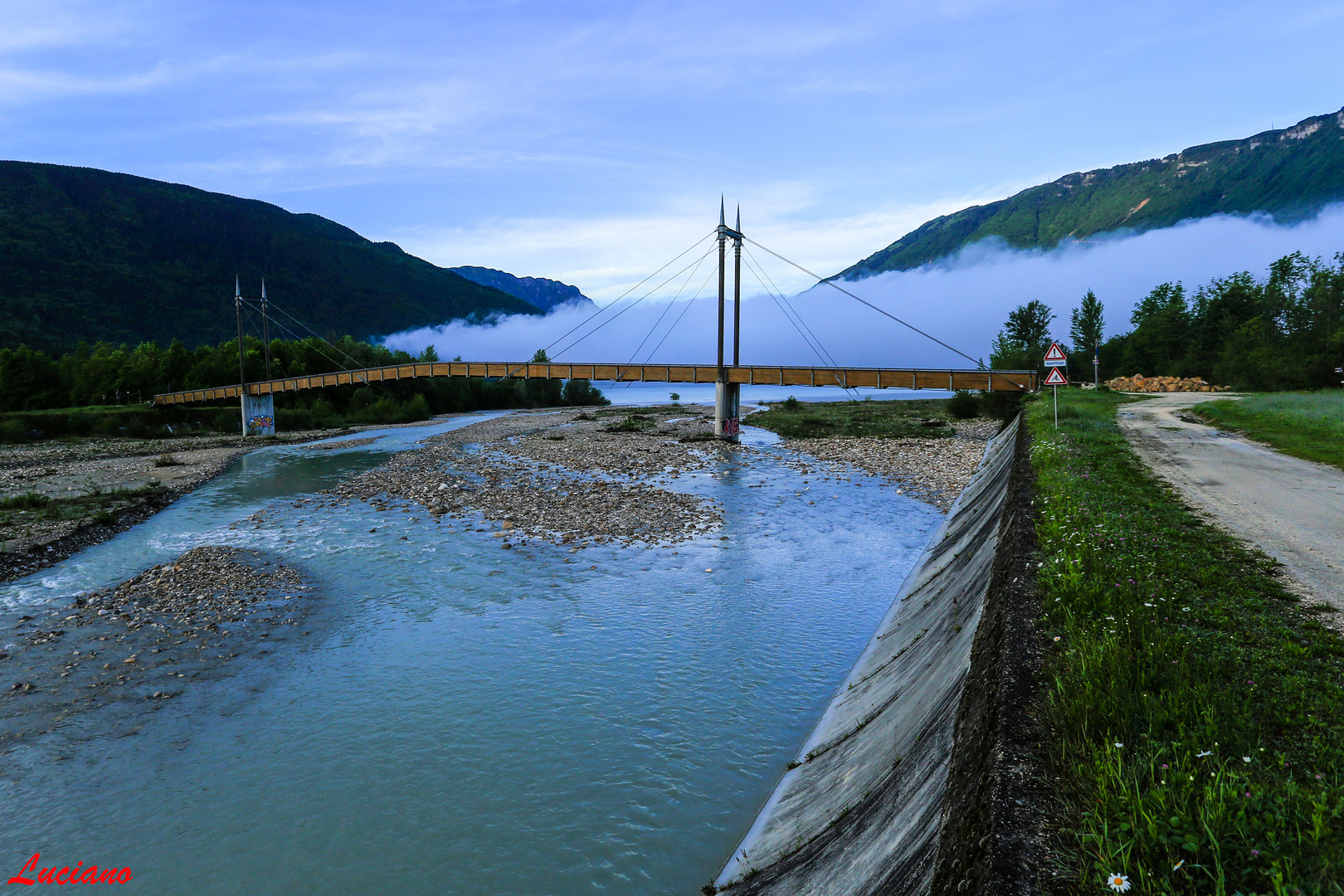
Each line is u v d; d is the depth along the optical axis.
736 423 64.44
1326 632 7.40
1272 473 18.03
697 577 21.31
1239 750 4.93
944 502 32.91
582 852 9.20
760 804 10.12
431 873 8.92
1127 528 11.97
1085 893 3.71
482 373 78.94
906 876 5.42
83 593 20.61
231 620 18.20
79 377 94.88
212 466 48.53
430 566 22.95
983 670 7.15
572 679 14.53
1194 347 83.25
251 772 11.38
